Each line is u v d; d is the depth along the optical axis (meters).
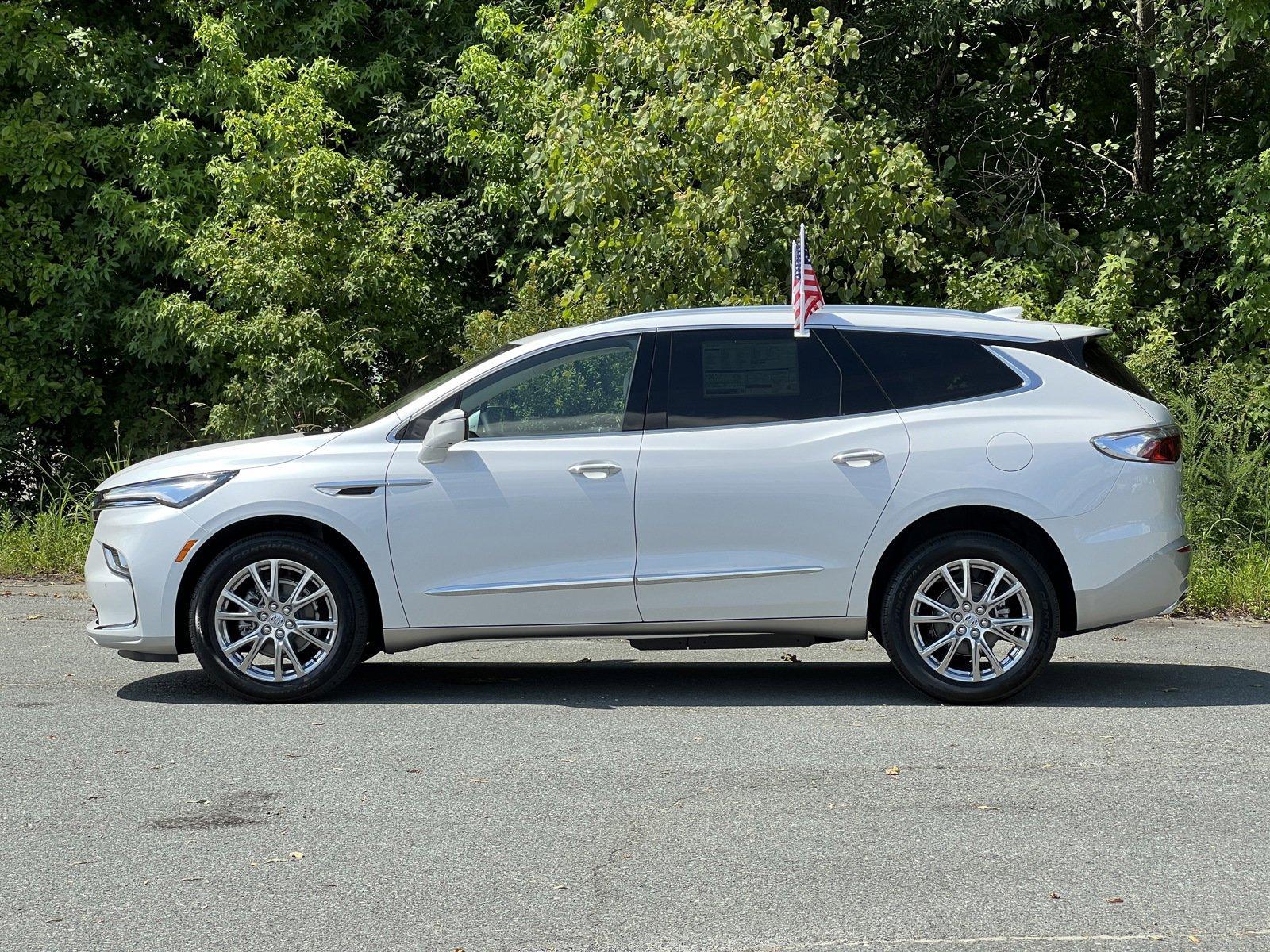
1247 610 11.87
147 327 18.81
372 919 4.79
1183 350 18.91
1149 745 7.20
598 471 8.04
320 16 19.48
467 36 19.78
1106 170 20.77
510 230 19.55
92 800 6.21
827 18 15.21
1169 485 8.19
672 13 15.26
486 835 5.71
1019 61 19.83
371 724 7.68
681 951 4.49
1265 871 5.24
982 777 6.57
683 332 8.29
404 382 18.91
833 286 15.80
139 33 19.88
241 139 17.38
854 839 5.64
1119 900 4.94
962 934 4.62
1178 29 18.14
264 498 8.08
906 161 14.93
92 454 20.36
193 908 4.89
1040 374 8.22
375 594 8.26
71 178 18.70
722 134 14.44
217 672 8.14
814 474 8.04
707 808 6.08
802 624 8.11
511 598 8.08
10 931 4.69
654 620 8.09
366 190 17.47
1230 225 17.33
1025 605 8.05
